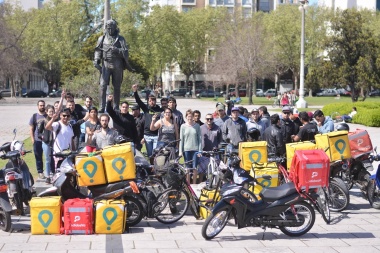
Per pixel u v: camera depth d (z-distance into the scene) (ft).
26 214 34.06
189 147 40.22
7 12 229.66
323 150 31.65
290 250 26.76
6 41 189.67
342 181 34.96
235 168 30.66
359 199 39.01
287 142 38.99
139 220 30.96
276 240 28.63
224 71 205.36
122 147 30.58
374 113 103.71
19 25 248.11
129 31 223.30
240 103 201.16
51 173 40.16
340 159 34.58
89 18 242.58
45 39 238.89
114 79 55.11
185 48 251.19
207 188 33.17
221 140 41.52
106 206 29.43
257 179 33.47
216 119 46.09
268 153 36.99
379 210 35.70
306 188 28.32
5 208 29.55
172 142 36.99
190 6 351.05
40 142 42.01
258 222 28.45
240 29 213.46
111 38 54.65
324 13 235.81
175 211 32.55
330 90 283.59
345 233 30.07
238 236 29.40
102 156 30.58
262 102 213.25
